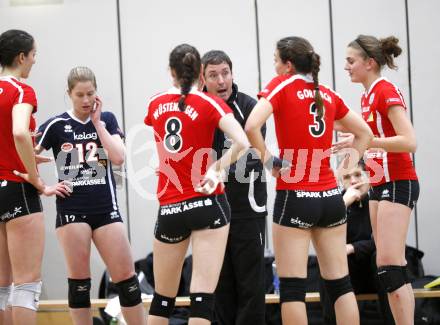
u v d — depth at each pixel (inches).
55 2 925.2
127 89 926.4
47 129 625.9
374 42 652.7
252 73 917.8
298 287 550.0
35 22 927.0
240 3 916.0
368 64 652.1
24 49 587.8
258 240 618.2
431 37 904.9
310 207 542.9
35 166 571.5
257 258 618.2
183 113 513.7
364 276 759.1
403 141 614.2
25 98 565.0
